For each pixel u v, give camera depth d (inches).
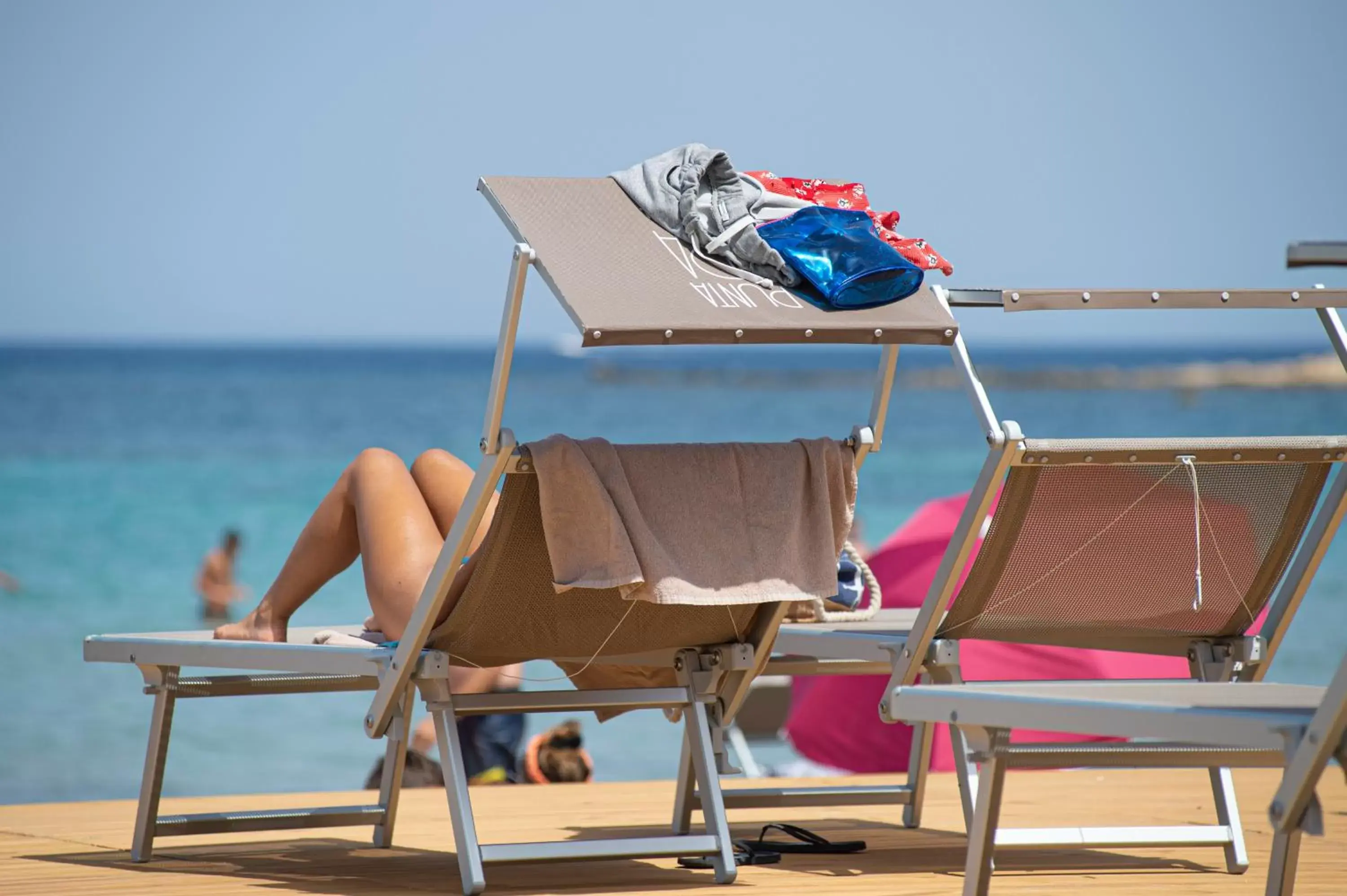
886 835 359.3
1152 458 282.5
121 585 2138.3
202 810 395.9
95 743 1170.0
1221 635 319.9
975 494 279.6
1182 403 5251.0
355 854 329.4
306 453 3444.9
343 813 329.4
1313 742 183.0
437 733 276.4
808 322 268.4
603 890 281.3
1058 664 585.3
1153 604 307.7
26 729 1213.1
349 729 1175.6
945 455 3472.0
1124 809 398.9
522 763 578.2
